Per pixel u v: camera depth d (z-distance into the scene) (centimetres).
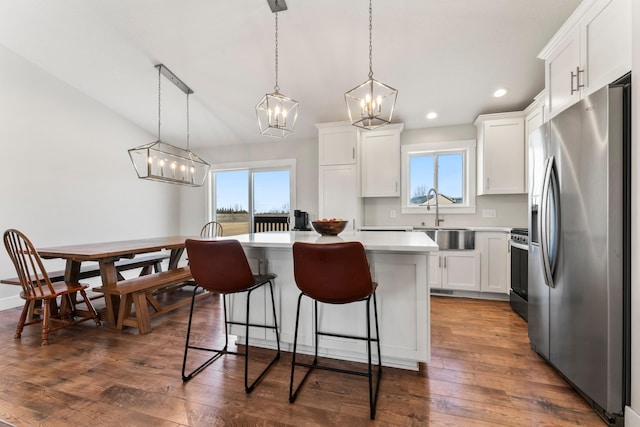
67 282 263
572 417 139
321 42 263
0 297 300
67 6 249
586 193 143
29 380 172
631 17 126
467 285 331
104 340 229
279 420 139
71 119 364
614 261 130
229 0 226
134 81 348
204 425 136
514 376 174
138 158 453
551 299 175
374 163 392
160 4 234
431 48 259
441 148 399
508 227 347
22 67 316
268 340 210
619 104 129
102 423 137
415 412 144
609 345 132
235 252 162
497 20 225
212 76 324
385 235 223
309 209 465
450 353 203
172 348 215
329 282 143
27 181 322
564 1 204
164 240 352
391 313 177
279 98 232
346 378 174
